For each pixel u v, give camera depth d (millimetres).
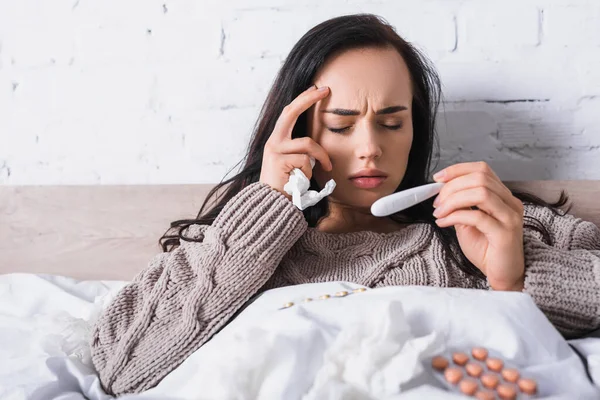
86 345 833
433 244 883
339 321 605
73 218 1220
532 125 1135
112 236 1209
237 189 994
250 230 807
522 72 1130
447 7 1138
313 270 856
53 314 903
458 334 588
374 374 528
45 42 1248
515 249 726
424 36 1146
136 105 1234
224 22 1199
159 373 744
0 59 1261
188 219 1087
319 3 1170
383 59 853
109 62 1236
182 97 1223
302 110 844
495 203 711
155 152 1237
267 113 974
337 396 510
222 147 1220
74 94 1250
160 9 1215
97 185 1216
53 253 1225
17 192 1234
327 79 854
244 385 531
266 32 1188
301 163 828
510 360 571
